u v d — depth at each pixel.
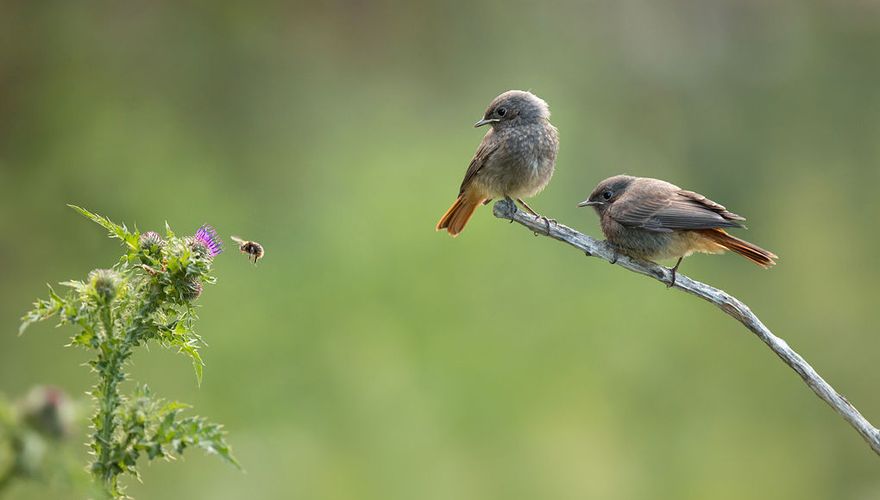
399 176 15.71
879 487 13.80
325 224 15.15
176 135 17.20
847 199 18.69
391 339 13.26
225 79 18.78
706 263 16.58
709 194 18.97
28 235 15.40
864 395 15.27
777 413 14.75
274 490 11.54
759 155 19.47
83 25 18.34
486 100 19.33
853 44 20.81
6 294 14.54
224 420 12.35
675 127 19.58
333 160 16.97
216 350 12.96
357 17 20.03
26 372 13.30
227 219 15.29
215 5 19.09
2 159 16.39
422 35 20.22
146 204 15.56
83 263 15.12
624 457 13.03
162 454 4.76
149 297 5.31
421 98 19.50
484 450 12.48
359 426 12.45
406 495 11.75
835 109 20.22
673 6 20.81
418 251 14.28
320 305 13.75
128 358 5.20
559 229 8.05
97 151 16.39
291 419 12.50
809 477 13.71
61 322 4.95
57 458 4.03
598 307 14.74
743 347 15.50
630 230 8.48
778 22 20.89
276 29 19.58
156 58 18.47
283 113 18.61
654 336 14.62
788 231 18.08
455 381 12.95
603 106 19.45
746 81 20.36
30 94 17.42
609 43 20.44
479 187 9.80
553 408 13.19
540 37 20.28
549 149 9.80
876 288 16.83
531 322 14.06
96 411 4.96
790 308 16.56
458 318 13.72
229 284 13.93
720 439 13.81
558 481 12.35
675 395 14.19
